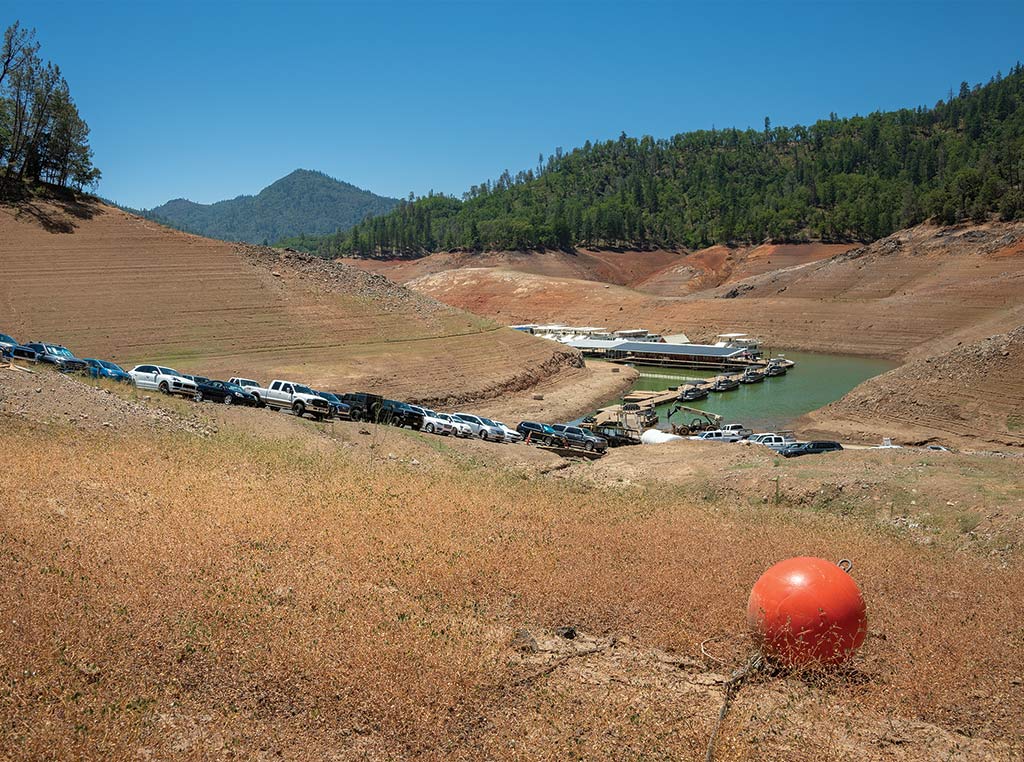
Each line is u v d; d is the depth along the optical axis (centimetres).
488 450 4334
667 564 2030
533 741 1129
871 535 2569
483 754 1104
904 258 15375
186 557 1734
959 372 6519
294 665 1295
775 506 3216
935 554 2395
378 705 1198
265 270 8469
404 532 2152
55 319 6706
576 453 4834
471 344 8575
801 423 6962
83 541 1750
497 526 2320
